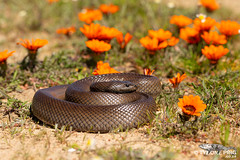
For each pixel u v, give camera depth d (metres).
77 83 6.61
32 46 8.19
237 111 6.00
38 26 14.58
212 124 5.48
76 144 4.83
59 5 16.61
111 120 5.32
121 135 5.24
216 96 6.22
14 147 4.89
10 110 6.44
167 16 13.24
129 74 7.15
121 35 9.15
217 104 6.14
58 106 5.59
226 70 8.17
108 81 6.48
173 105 6.32
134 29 12.30
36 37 13.26
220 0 17.94
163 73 8.49
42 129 5.56
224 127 5.38
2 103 6.80
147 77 6.74
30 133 5.35
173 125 5.18
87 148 4.73
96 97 5.82
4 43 12.40
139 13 14.30
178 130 5.14
